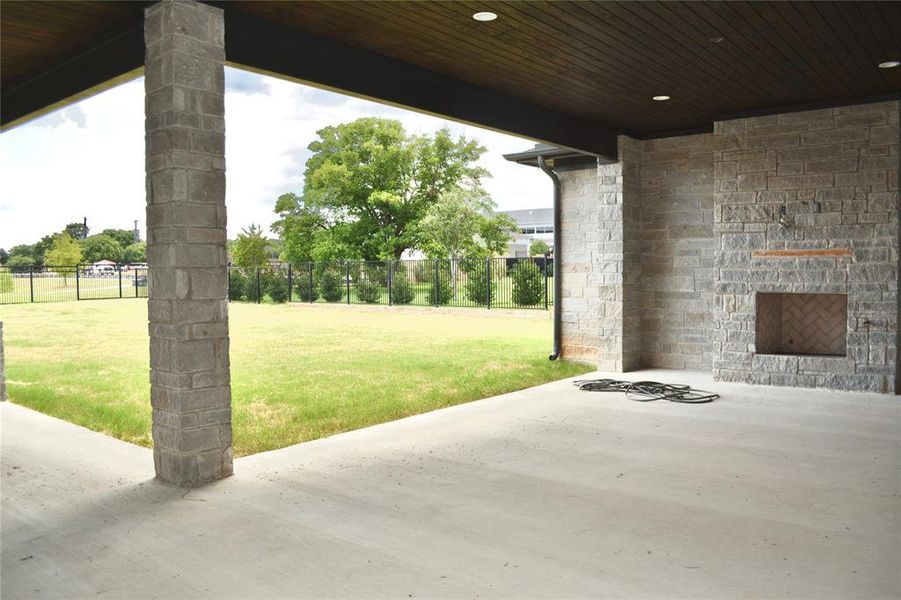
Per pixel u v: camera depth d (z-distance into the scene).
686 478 4.33
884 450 4.95
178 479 4.21
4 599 2.76
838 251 7.19
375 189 29.19
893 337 6.94
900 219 6.88
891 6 4.62
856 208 7.09
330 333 14.62
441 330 15.16
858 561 3.05
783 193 7.48
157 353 4.30
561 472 4.50
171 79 4.07
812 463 4.63
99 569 3.05
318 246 29.31
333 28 4.92
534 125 7.26
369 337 13.78
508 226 29.12
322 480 4.36
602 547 3.24
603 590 2.79
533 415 6.32
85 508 3.86
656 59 5.75
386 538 3.37
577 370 8.95
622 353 8.63
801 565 3.01
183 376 4.16
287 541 3.34
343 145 29.97
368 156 29.83
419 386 8.08
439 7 4.57
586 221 9.34
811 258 7.34
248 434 5.73
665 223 8.78
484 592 2.78
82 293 28.30
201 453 4.27
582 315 9.44
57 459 4.93
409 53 5.53
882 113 6.92
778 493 4.02
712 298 8.50
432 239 27.27
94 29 4.70
